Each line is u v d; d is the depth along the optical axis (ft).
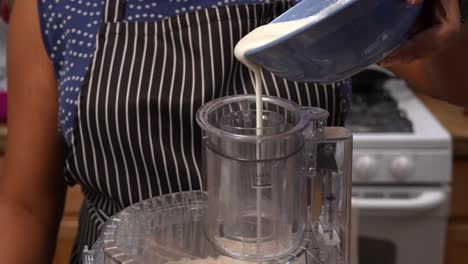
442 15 1.46
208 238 1.57
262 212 1.51
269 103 1.58
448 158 4.50
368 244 4.69
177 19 2.29
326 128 1.63
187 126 2.22
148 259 1.51
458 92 2.56
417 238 4.69
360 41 1.38
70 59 2.32
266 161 1.46
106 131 2.23
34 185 2.52
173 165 2.23
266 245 1.52
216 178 1.52
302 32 1.31
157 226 1.65
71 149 2.30
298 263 1.50
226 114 1.56
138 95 2.21
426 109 4.99
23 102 2.49
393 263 4.75
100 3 2.33
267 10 2.27
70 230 4.75
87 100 2.23
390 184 4.59
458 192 4.71
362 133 4.56
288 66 1.43
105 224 1.68
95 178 2.29
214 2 2.30
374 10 1.31
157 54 2.26
